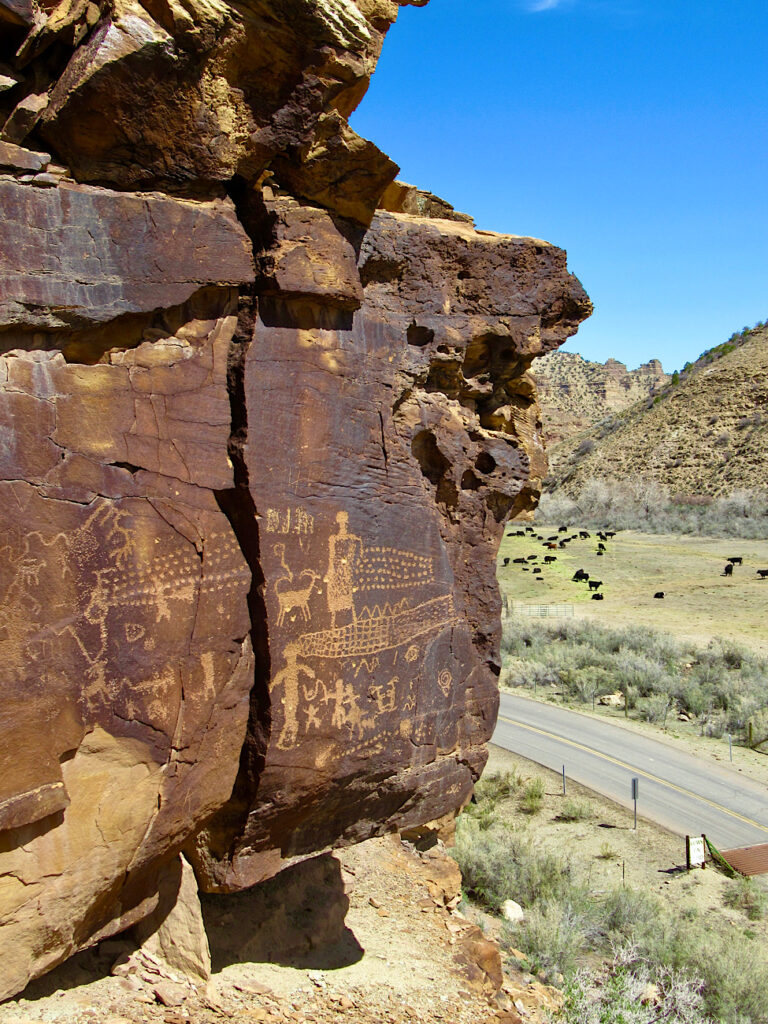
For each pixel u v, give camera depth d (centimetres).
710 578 4334
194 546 606
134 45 523
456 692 806
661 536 6094
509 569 4831
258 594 635
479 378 862
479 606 845
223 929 831
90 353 555
